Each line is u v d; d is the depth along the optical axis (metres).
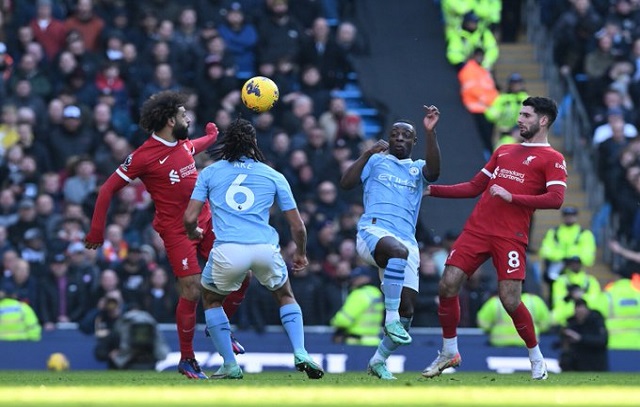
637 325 40.88
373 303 38.94
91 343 38.34
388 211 24.80
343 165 45.16
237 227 23.12
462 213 48.59
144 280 39.38
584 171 50.25
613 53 51.12
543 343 39.81
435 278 39.84
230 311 26.52
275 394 18.20
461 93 51.91
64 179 44.72
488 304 39.41
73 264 39.75
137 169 25.77
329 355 38.94
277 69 48.16
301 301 39.72
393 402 16.47
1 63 46.50
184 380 24.92
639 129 49.19
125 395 18.09
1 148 44.84
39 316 39.25
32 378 27.50
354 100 52.62
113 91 47.50
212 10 51.66
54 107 45.22
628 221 46.22
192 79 48.31
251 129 23.59
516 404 16.39
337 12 55.00
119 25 49.59
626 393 19.64
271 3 50.03
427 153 24.73
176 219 26.03
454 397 17.73
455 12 50.72
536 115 24.98
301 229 23.47
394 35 54.31
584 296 40.94
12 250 39.84
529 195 24.67
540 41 55.16
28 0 51.28
